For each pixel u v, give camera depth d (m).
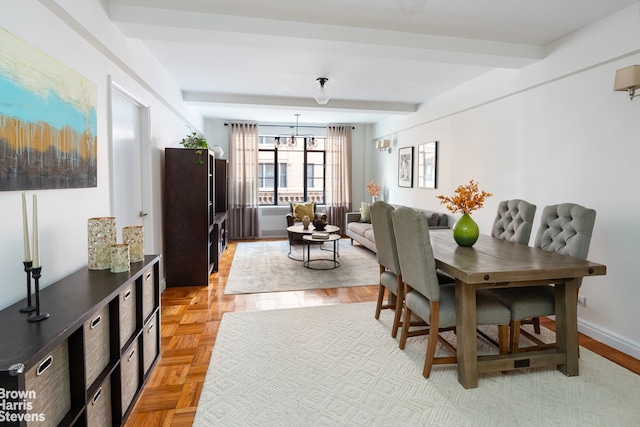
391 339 2.85
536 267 2.13
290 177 8.11
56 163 1.86
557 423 1.86
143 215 3.56
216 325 3.11
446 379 2.28
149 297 2.33
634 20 2.52
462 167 4.77
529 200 3.59
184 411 1.96
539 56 3.32
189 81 4.64
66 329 1.30
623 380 2.27
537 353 2.33
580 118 3.01
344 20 2.84
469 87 4.53
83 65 2.23
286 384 2.21
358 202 8.35
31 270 1.41
